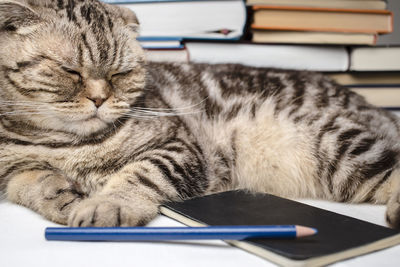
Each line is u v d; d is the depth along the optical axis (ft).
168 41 5.63
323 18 5.77
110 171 3.95
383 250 2.59
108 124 3.95
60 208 3.15
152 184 3.55
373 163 3.97
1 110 3.82
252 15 5.71
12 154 3.88
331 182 4.17
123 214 2.97
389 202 3.23
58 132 3.88
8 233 2.87
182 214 3.10
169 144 4.01
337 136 4.26
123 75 4.03
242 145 4.63
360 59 6.07
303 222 2.89
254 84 4.95
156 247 2.60
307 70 5.52
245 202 3.45
